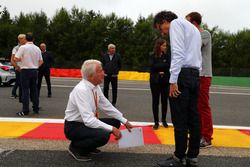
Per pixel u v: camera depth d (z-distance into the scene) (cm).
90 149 467
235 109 1056
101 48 4891
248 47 5169
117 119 484
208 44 546
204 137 556
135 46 4819
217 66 5166
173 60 412
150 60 690
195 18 542
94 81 459
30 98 889
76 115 461
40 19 5172
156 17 443
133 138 459
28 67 799
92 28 4916
